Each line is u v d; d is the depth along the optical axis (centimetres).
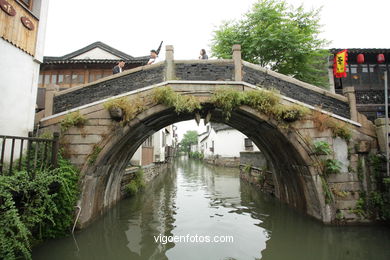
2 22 482
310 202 626
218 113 716
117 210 771
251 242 507
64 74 1210
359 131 594
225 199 934
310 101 611
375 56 1098
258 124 677
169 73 591
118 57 1480
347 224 556
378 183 570
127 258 441
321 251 457
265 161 1067
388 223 548
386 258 421
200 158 4184
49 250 458
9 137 368
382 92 1073
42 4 594
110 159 642
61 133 560
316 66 1143
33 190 393
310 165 575
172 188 1209
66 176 514
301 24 988
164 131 2236
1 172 353
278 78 616
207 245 493
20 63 528
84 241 502
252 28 970
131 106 559
